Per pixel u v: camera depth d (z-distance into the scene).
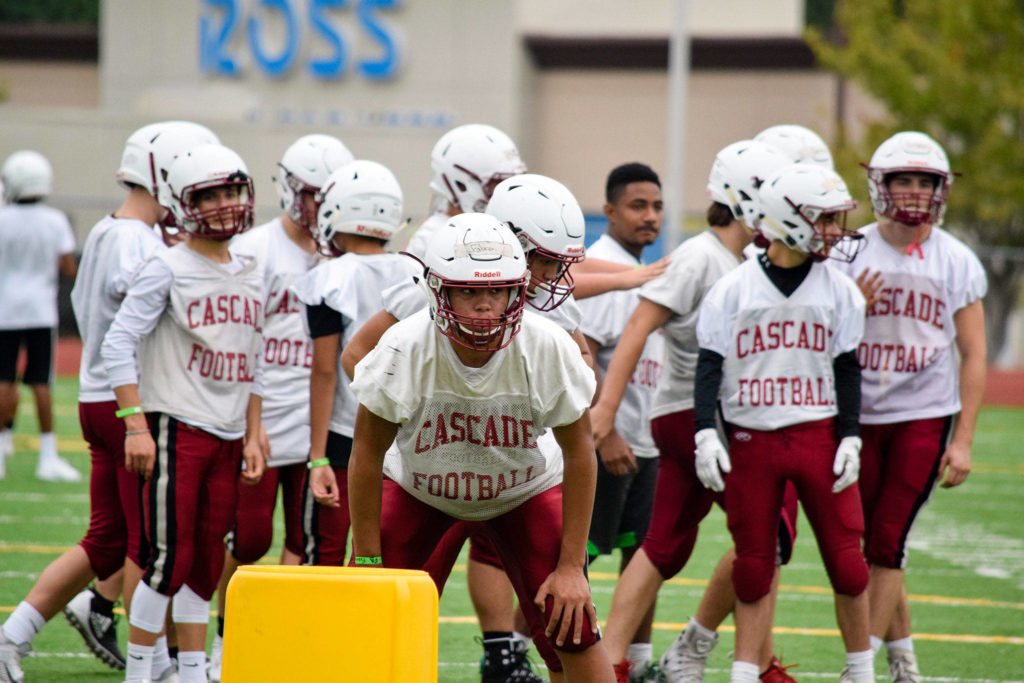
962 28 84.88
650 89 112.75
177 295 18.19
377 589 12.76
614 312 21.86
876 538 20.20
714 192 20.19
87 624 20.22
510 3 105.06
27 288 39.00
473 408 14.16
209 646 22.92
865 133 89.31
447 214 20.00
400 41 105.50
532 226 15.53
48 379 39.84
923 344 20.48
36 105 119.94
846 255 19.17
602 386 20.98
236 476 18.84
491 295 13.31
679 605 27.50
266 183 91.50
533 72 113.12
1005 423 68.06
